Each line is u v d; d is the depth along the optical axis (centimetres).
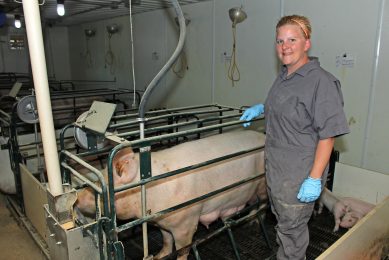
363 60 252
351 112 266
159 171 172
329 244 225
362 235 162
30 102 230
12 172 280
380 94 247
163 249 205
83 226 131
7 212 285
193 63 394
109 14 475
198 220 195
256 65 326
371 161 261
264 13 310
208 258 213
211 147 200
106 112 139
